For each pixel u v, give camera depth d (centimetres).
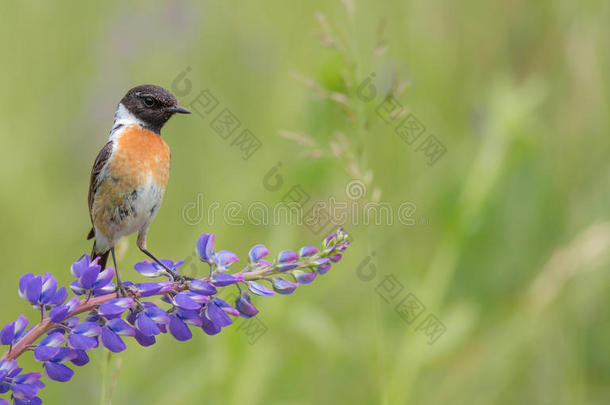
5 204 1191
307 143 848
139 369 994
